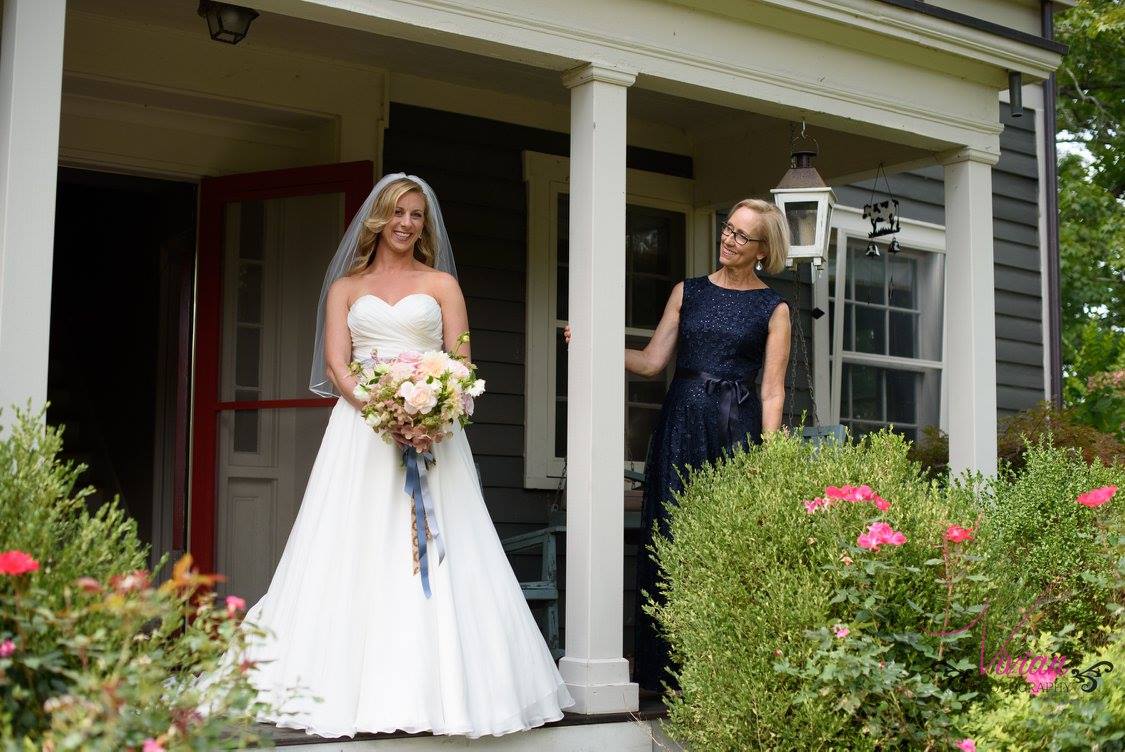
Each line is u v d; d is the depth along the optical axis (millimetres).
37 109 3252
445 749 3627
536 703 3809
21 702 2562
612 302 4215
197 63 5121
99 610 2598
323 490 3863
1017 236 7902
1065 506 4406
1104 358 11297
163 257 6695
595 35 4277
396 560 3709
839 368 7215
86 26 4871
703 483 4160
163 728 2494
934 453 6668
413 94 5801
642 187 6562
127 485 7266
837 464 3895
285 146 5625
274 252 5438
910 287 7645
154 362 6789
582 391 4164
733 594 3701
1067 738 3311
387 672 3574
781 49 4824
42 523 2754
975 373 5352
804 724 3480
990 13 5574
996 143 5535
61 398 7535
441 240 4199
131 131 5250
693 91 4641
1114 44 14828
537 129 6223
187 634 2742
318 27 5078
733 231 4488
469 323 5910
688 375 4527
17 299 3195
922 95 5273
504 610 3838
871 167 5941
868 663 3340
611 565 4125
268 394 5402
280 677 3621
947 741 3389
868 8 4910
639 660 4559
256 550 5375
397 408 3633
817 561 3672
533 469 6027
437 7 3984
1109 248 14781
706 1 4562
